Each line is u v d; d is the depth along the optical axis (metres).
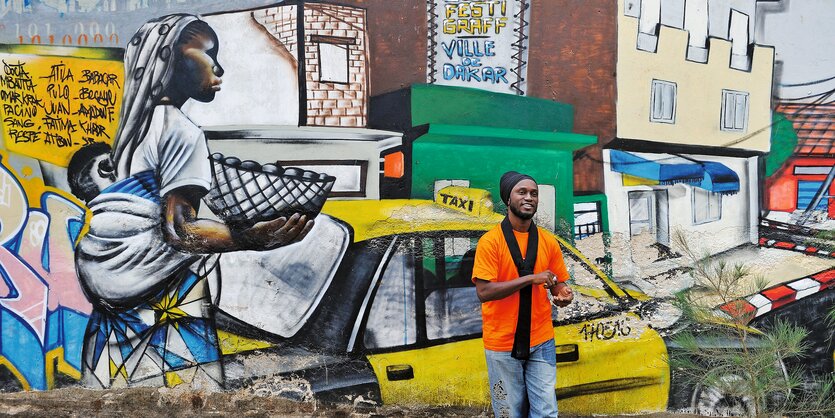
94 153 5.18
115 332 5.17
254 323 5.11
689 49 5.02
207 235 5.11
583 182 5.02
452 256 5.04
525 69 5.01
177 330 5.14
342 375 5.06
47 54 5.20
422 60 5.02
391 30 5.04
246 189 5.09
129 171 5.15
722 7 5.01
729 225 5.02
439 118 5.02
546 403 3.91
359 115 5.05
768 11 5.00
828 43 4.95
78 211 5.19
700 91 5.03
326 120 5.05
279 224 5.09
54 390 5.19
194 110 5.12
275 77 5.07
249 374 5.10
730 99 5.03
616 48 4.98
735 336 4.82
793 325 4.98
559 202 5.02
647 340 5.00
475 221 5.02
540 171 5.03
